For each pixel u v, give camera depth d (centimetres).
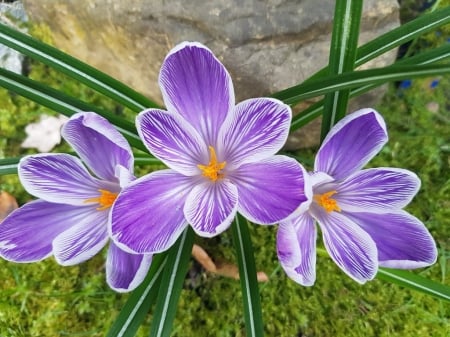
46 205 17
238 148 16
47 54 18
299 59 23
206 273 28
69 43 28
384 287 27
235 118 15
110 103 30
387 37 19
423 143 29
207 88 16
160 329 18
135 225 15
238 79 23
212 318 27
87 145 17
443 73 17
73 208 17
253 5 22
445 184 28
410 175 16
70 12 25
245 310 19
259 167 16
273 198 15
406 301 27
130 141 19
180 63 15
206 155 16
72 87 30
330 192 17
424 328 27
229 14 22
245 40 22
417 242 17
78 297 27
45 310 27
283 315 27
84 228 17
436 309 27
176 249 19
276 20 22
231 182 16
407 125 30
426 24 18
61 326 27
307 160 26
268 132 15
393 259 17
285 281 27
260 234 28
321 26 23
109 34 25
